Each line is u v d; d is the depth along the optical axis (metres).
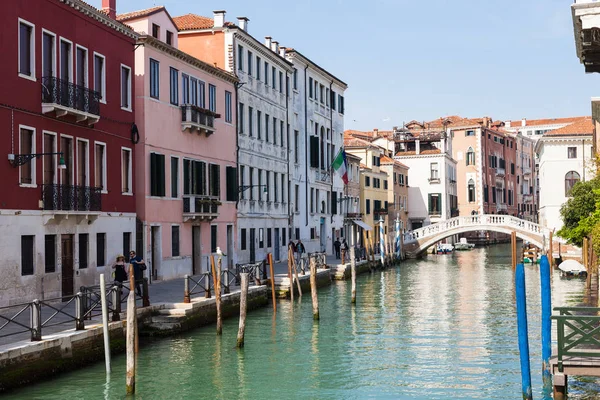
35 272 20.44
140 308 19.86
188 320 20.88
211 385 15.91
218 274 22.95
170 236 29.31
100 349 16.66
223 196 34.72
